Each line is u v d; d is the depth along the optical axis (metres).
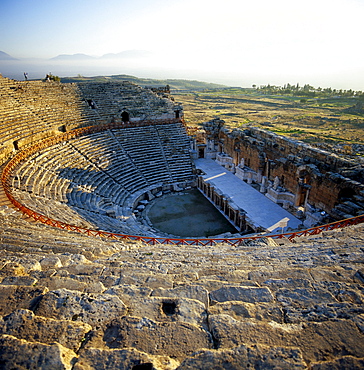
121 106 50.62
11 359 4.89
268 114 131.38
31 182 27.83
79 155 38.34
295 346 5.21
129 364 4.85
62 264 9.62
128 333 5.62
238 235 29.42
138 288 7.43
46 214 20.91
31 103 42.66
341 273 8.21
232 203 33.31
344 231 14.56
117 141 44.78
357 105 138.75
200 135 53.41
